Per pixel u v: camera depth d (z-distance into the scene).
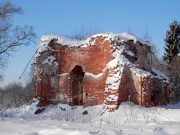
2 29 32.38
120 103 16.86
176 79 35.34
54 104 20.28
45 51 20.56
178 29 44.16
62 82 20.31
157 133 8.30
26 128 8.27
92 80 18.84
